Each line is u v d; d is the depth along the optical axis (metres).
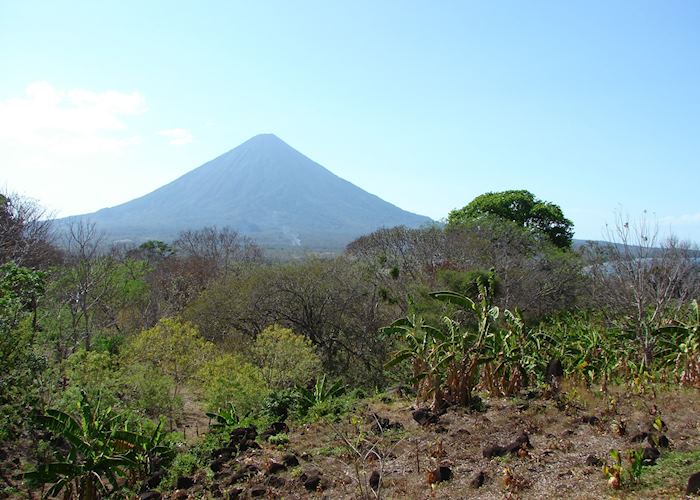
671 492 6.10
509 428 9.38
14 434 12.28
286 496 7.88
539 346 12.95
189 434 14.84
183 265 36.03
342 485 7.92
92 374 13.02
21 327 12.39
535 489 6.88
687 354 11.62
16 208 20.91
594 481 6.85
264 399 13.95
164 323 17.11
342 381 19.77
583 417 9.47
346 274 24.47
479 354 11.08
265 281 24.19
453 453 8.55
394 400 12.73
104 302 23.62
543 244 29.38
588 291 23.62
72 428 8.98
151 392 13.73
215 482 8.78
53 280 20.03
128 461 8.99
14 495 10.38
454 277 21.56
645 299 14.80
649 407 9.80
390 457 8.73
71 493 9.00
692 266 17.19
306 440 10.30
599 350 13.40
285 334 17.69
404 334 12.14
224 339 23.72
